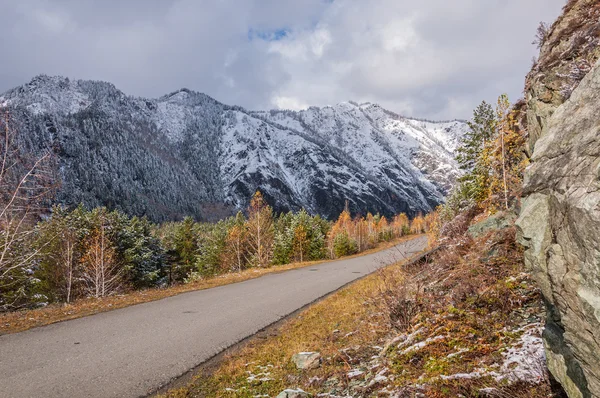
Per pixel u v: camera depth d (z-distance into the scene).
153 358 6.86
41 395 5.22
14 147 10.53
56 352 7.00
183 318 9.92
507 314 5.47
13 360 6.52
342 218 75.25
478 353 4.57
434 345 5.14
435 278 8.70
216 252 47.28
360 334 7.61
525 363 3.80
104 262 27.30
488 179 15.84
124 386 5.63
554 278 2.45
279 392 5.37
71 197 149.25
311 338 8.05
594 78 2.48
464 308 6.08
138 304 11.76
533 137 5.52
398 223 101.44
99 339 7.89
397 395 4.18
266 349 7.45
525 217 2.83
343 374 5.49
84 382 5.71
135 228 39.66
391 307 7.16
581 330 2.21
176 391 5.47
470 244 9.99
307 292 14.41
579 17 5.79
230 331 8.77
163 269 46.34
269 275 20.25
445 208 29.41
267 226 40.75
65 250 25.12
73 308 10.96
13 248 12.48
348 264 26.98
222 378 6.08
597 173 2.00
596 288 1.97
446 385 3.98
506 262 7.27
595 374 2.14
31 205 11.00
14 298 19.72
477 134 20.28
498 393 3.49
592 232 1.95
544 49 6.37
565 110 2.71
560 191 2.38
